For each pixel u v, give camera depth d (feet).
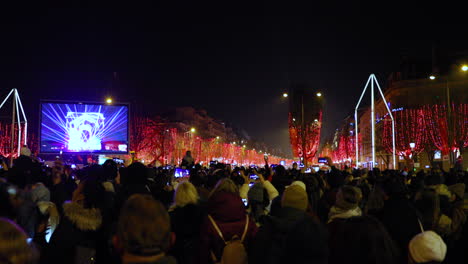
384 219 18.38
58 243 14.85
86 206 15.57
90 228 15.24
